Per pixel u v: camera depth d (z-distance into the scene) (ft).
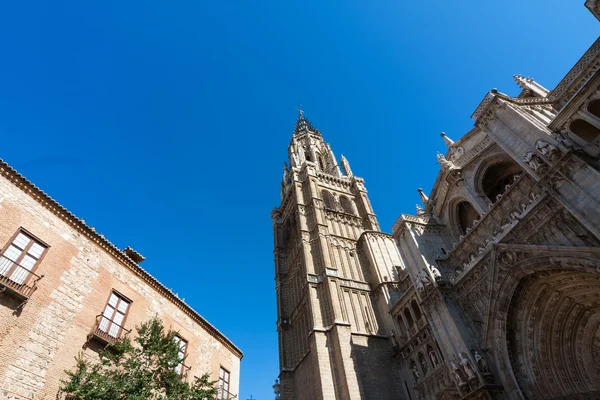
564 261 60.64
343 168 259.60
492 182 99.04
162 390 56.34
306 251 169.58
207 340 88.79
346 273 159.22
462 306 83.35
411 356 118.32
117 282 72.43
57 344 56.70
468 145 105.40
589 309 65.51
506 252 72.18
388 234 179.83
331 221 189.57
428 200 124.16
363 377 117.80
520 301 70.49
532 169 65.82
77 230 69.05
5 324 51.42
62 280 61.82
